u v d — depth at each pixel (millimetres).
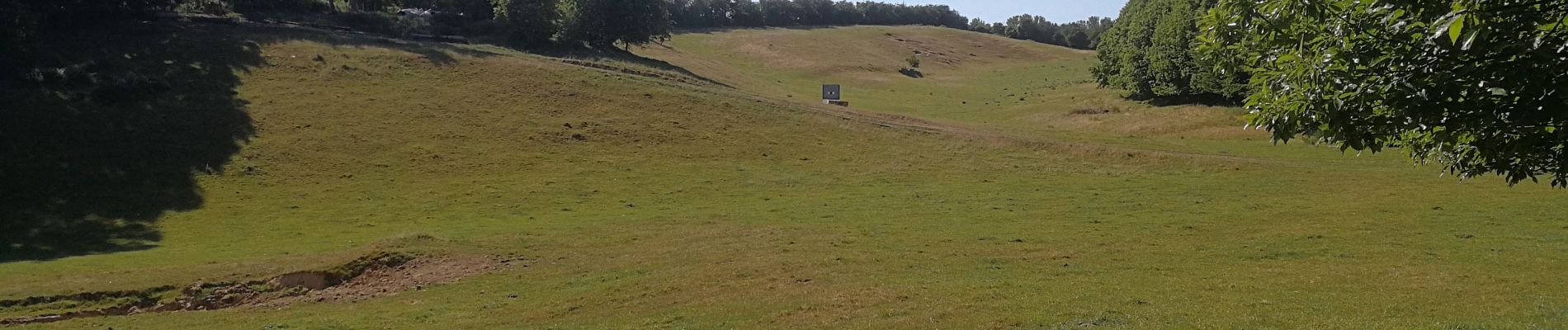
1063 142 46406
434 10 81312
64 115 43031
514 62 59000
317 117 46188
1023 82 97875
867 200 35812
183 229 32531
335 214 34531
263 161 40656
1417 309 16047
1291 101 10586
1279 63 10961
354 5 77125
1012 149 45438
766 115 52312
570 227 30625
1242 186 35969
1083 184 38000
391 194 37500
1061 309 16812
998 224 29578
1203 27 11992
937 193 36938
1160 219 29578
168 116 44281
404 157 42125
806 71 100938
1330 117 10047
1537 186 32031
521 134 45844
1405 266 20656
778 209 34125
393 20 71062
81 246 30156
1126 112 60562
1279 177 37281
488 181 39375
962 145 46562
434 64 56344
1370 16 10070
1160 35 61625
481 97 51312
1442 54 9414
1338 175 37125
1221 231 26969
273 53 55188
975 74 111625
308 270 23328
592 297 20500
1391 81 9633
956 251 24656
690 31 134250
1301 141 47094
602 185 39031
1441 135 10047
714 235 28172
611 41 79812
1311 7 10086
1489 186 32781
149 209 34906
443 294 21766
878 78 98562
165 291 21938
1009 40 155250
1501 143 9609
